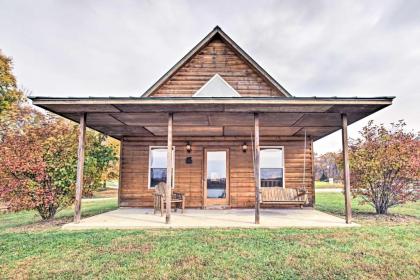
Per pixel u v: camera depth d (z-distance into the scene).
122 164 9.73
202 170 9.63
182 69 9.52
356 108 5.72
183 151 9.75
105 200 14.55
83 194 7.99
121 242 4.73
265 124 7.48
